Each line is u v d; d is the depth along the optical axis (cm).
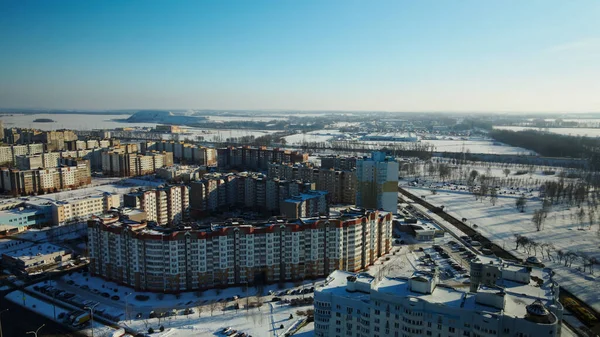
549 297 18088
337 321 19362
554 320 15625
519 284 19588
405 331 17625
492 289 17362
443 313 16838
